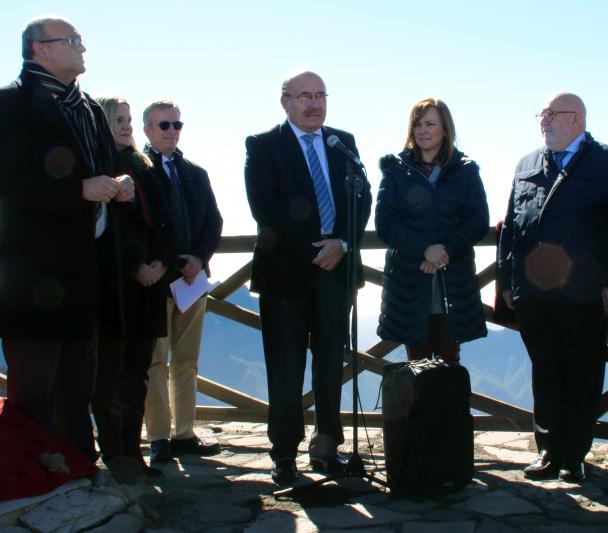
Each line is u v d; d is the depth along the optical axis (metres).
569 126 3.67
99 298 3.29
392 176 3.96
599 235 3.63
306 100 3.84
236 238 4.94
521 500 3.40
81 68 3.08
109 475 3.13
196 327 4.38
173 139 4.09
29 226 2.94
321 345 3.90
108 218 3.29
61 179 2.94
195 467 4.07
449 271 3.80
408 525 3.10
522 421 4.60
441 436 3.42
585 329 3.67
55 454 2.94
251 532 3.04
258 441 4.70
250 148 3.91
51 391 3.11
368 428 4.89
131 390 3.72
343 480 3.72
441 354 3.93
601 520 3.14
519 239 3.79
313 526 3.10
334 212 3.88
